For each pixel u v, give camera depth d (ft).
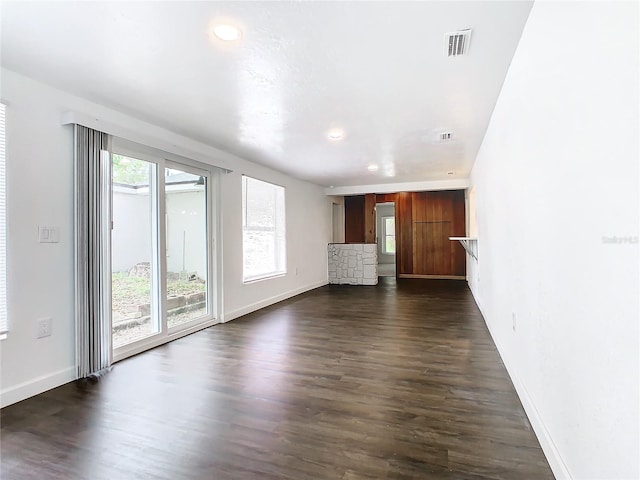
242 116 10.90
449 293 22.24
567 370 4.80
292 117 11.02
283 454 5.92
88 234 9.41
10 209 7.97
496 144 10.36
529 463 5.61
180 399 7.97
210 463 5.70
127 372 9.61
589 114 3.96
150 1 5.55
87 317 9.36
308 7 5.75
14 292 8.03
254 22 6.16
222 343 12.20
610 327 3.59
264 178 18.61
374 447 6.10
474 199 19.54
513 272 8.26
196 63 7.61
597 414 3.93
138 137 10.87
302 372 9.53
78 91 9.01
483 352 10.97
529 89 6.29
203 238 14.67
